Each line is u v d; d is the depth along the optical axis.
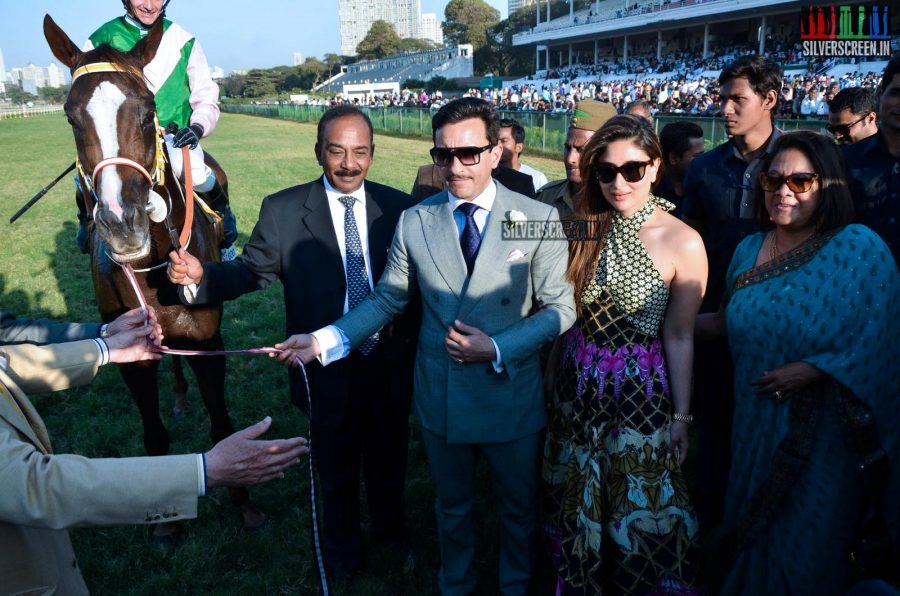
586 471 2.34
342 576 2.82
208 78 3.59
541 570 2.86
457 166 2.15
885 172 2.75
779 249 2.20
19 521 1.37
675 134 3.68
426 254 2.32
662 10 41.44
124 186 2.46
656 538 2.24
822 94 16.69
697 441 3.88
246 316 6.27
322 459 2.70
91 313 6.43
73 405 4.52
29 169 18.42
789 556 2.08
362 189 2.68
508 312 2.28
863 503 2.08
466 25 85.69
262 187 14.09
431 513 3.32
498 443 2.32
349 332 2.41
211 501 3.43
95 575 2.94
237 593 2.81
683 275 2.26
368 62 96.44
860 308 1.95
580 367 2.38
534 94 33.91
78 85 2.54
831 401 1.99
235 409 4.46
